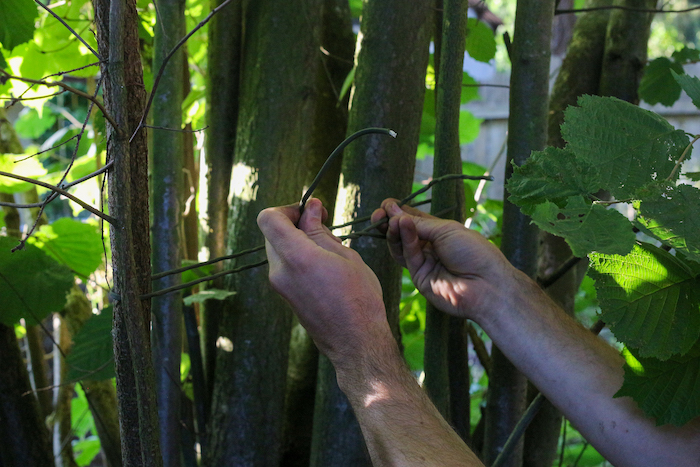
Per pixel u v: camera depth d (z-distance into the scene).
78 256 1.21
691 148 0.48
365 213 0.93
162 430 0.94
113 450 1.20
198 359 1.06
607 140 0.49
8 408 1.03
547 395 0.74
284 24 0.99
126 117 0.57
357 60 0.94
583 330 0.77
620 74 1.21
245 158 1.01
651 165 0.48
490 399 1.00
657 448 0.65
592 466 1.48
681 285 0.49
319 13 1.03
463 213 0.94
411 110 0.93
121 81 0.57
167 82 0.90
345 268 0.62
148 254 0.65
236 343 1.01
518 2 0.88
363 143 0.93
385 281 0.95
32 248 1.01
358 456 0.95
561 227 0.41
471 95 1.69
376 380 0.61
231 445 1.00
